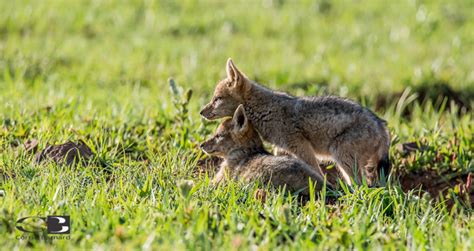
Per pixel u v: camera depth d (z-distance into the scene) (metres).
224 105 12.45
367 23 26.09
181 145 11.88
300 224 8.66
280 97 12.20
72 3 27.17
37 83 17.64
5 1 26.70
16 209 8.49
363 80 19.73
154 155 11.39
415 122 15.09
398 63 21.58
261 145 11.59
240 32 25.05
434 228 8.75
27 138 12.04
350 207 9.38
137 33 24.36
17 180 9.73
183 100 12.92
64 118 13.05
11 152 10.90
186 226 8.27
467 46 23.77
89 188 9.55
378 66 21.23
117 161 11.22
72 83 18.27
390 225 9.00
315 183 10.12
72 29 24.36
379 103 18.84
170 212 8.65
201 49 22.44
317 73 20.23
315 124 11.70
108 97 16.08
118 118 13.26
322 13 27.33
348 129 11.44
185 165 10.98
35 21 24.55
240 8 27.56
